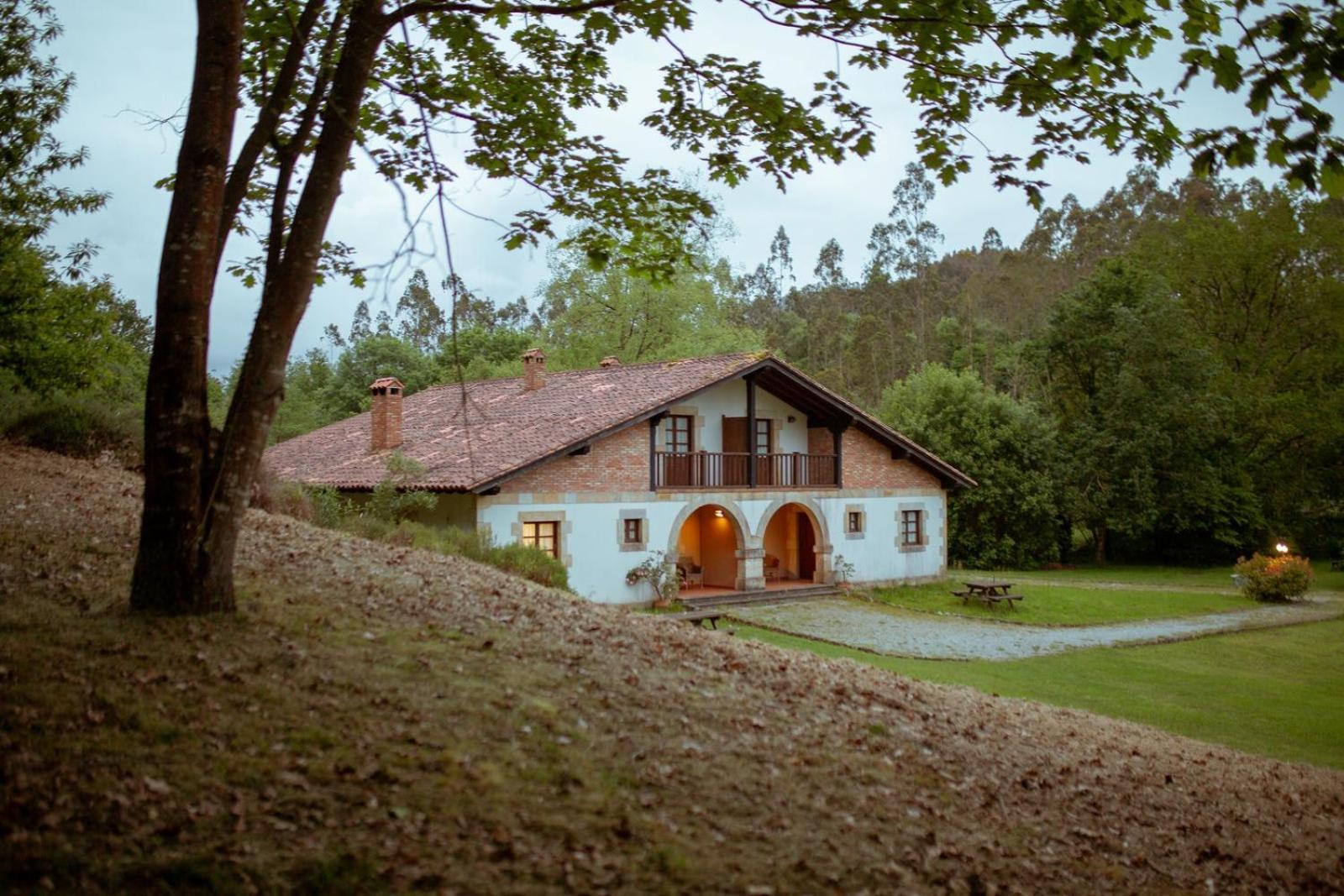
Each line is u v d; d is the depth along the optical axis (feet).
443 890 13.15
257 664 19.39
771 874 15.31
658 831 15.88
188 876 12.63
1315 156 17.19
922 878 16.60
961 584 88.79
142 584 21.27
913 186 282.36
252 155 22.93
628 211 28.55
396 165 28.99
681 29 24.77
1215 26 19.01
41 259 42.55
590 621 29.84
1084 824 21.56
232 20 21.04
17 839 12.68
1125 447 116.06
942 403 121.29
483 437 71.41
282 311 21.56
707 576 81.66
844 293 291.38
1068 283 227.40
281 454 90.99
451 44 27.58
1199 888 19.61
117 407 49.34
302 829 14.11
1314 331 131.44
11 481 33.86
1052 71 22.49
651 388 73.20
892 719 25.62
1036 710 34.17
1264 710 44.39
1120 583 103.55
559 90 29.71
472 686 20.45
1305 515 133.69
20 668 17.43
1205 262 136.46
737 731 21.34
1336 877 21.70
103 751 15.23
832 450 82.23
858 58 24.38
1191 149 18.15
